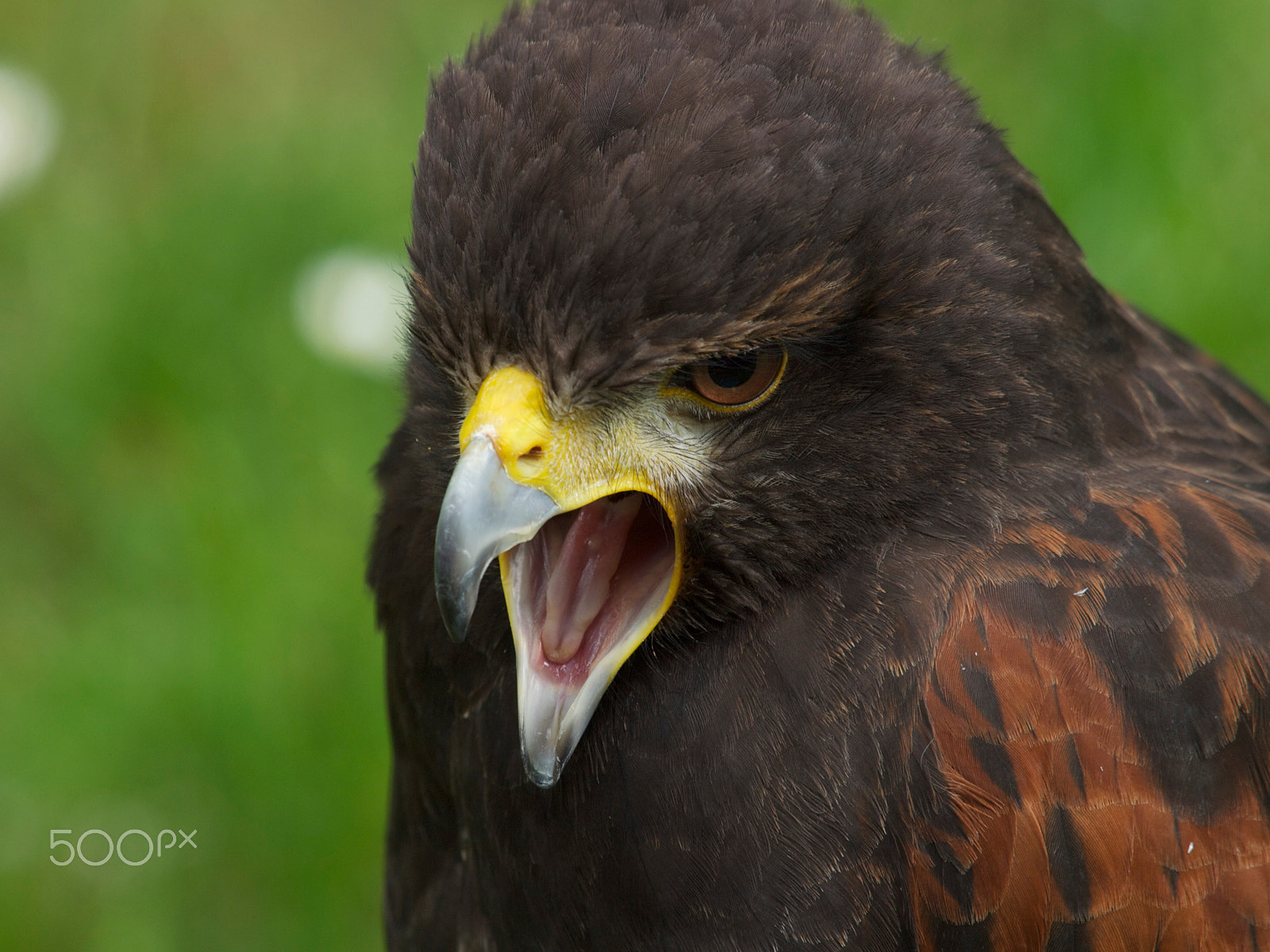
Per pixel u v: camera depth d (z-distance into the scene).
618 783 6.24
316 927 10.41
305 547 11.32
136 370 12.80
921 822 5.98
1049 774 5.90
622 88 5.62
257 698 10.69
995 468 6.00
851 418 5.86
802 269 5.57
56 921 10.39
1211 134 12.10
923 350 5.80
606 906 6.36
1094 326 6.44
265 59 15.42
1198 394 6.95
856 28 6.16
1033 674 5.91
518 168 5.63
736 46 5.82
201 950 10.30
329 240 13.37
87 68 15.23
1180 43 12.40
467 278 5.77
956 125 6.00
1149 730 5.92
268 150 14.33
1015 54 13.15
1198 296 11.57
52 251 13.73
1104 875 5.94
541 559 6.15
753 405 5.88
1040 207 6.42
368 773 10.59
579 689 5.94
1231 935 5.97
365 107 14.84
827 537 5.99
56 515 12.55
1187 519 6.15
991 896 5.99
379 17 15.39
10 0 15.51
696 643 6.17
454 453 6.30
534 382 5.82
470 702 6.68
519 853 6.57
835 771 6.01
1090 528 6.05
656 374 5.77
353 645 10.83
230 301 13.12
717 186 5.50
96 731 10.85
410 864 7.71
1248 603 6.05
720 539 5.99
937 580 5.97
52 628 11.74
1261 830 6.00
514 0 6.42
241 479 11.80
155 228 13.58
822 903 6.07
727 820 6.09
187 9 15.63
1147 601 5.97
